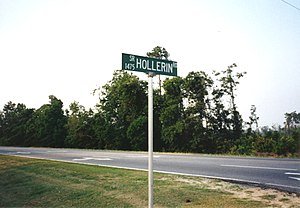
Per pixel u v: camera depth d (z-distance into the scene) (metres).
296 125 46.09
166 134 41.66
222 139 42.91
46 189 11.32
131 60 5.40
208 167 13.37
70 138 56.84
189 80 43.50
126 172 12.46
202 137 40.97
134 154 23.56
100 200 9.04
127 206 8.16
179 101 43.22
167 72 5.79
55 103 63.03
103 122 51.38
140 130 43.53
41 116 64.06
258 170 12.09
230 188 8.89
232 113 45.50
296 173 11.25
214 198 7.93
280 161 15.53
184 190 8.84
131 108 47.44
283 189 8.60
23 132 69.50
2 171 16.94
